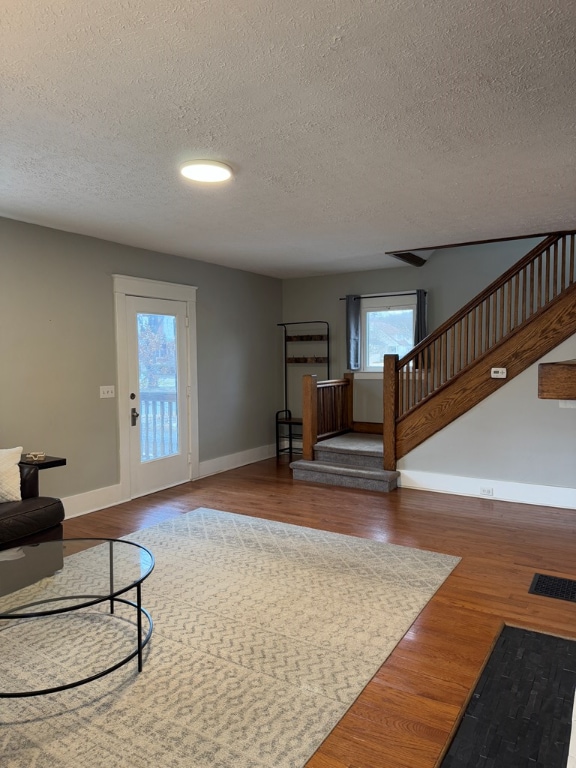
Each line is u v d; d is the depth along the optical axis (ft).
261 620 8.56
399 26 5.34
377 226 13.80
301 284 23.12
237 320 20.80
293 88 6.62
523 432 15.11
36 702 6.57
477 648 7.70
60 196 10.98
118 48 5.69
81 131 7.81
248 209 12.09
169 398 17.53
